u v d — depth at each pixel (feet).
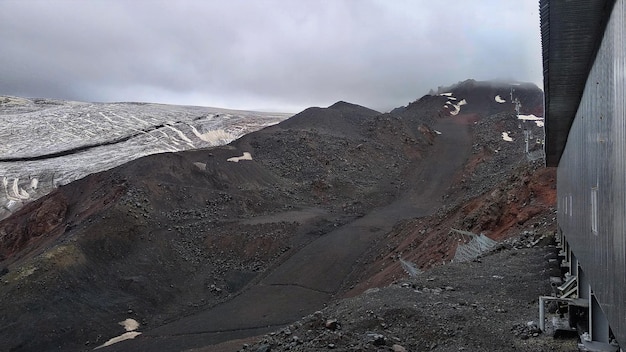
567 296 42.32
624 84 19.54
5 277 110.22
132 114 487.61
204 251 145.59
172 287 125.29
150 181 169.89
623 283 20.44
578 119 37.29
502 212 96.68
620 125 20.58
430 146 291.38
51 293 107.96
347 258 139.44
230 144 235.20
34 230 162.91
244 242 148.87
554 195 90.17
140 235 139.44
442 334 40.37
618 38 20.62
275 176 215.10
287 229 157.99
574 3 23.95
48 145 375.45
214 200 174.81
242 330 100.48
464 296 51.83
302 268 133.69
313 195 203.31
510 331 40.81
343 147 252.42
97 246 126.93
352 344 36.94
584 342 33.09
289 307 111.96
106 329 103.91
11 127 423.64
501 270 62.49
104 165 322.14
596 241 28.17
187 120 469.98
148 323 109.19
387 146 274.98
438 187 223.30
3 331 96.89
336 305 50.39
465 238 92.48
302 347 37.35
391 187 222.48
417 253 107.96
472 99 456.45
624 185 19.94
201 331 101.91
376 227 165.89
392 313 44.34
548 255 65.51
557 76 32.50
